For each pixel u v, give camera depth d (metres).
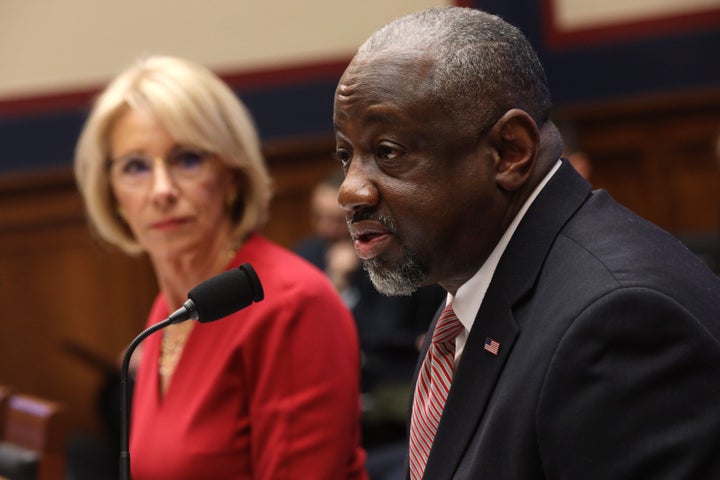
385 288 3.11
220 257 4.72
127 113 4.63
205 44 11.41
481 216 3.03
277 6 11.48
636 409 2.67
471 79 2.94
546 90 3.13
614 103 11.64
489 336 3.05
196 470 4.21
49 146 11.31
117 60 11.30
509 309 3.02
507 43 3.03
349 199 2.99
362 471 4.53
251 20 11.46
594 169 11.86
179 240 4.63
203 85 4.66
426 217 2.96
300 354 4.21
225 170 4.71
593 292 2.79
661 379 2.67
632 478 2.65
